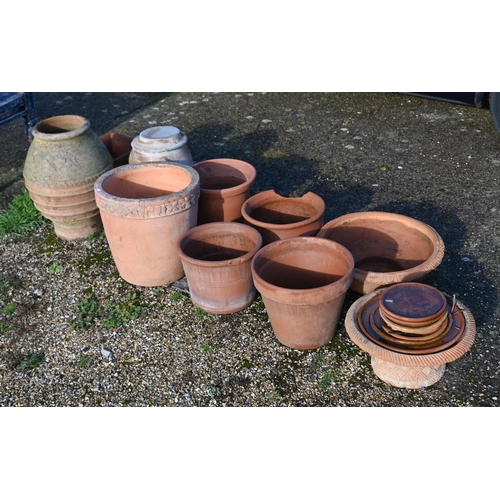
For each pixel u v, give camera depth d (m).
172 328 2.36
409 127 3.56
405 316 1.94
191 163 2.73
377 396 2.08
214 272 2.25
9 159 3.46
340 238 2.47
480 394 2.06
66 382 2.20
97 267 2.67
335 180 3.13
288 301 2.05
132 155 2.71
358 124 3.64
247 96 4.08
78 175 2.64
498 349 2.18
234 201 2.55
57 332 2.38
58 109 4.04
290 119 3.75
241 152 3.42
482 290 2.41
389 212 2.65
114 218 2.34
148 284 2.52
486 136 3.42
